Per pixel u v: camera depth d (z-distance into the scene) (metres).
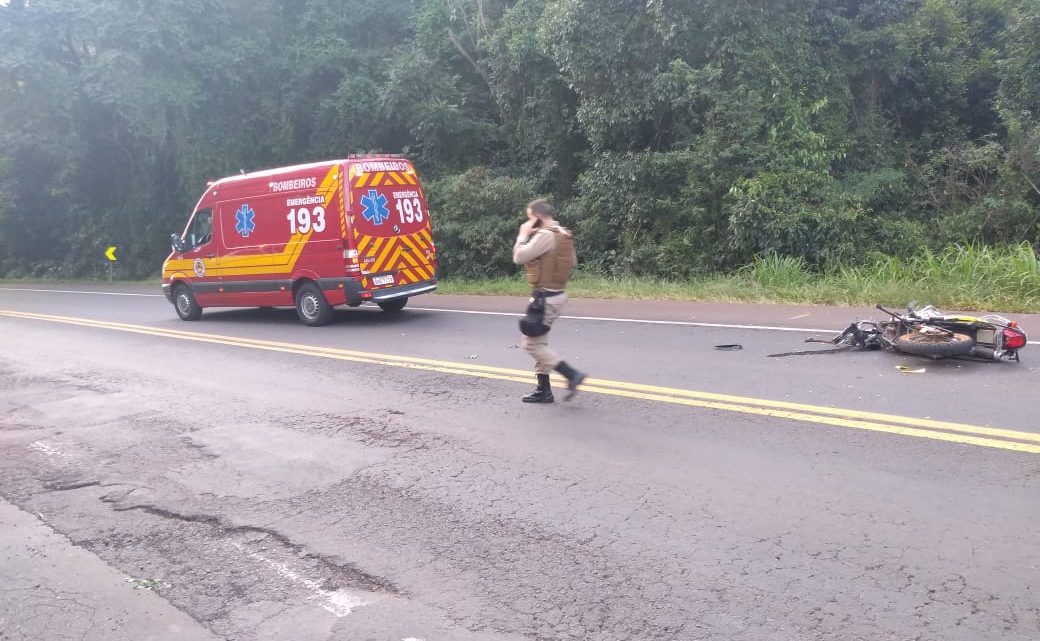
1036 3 16.42
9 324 15.02
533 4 20.16
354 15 24.84
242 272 13.25
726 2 16.11
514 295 16.06
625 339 9.80
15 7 23.64
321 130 24.31
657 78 16.28
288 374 8.84
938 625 3.28
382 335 11.19
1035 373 6.95
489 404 7.05
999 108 17.09
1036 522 4.11
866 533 4.11
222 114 24.44
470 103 22.83
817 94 17.28
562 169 20.53
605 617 3.51
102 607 3.89
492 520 4.59
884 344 8.13
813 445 5.44
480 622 3.54
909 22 18.97
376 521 4.69
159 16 22.25
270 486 5.36
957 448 5.20
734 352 8.59
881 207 17.42
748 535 4.18
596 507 4.66
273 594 3.92
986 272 11.75
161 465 5.92
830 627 3.31
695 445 5.60
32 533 4.82
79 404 7.96
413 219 12.75
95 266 30.42
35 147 26.77
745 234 15.35
